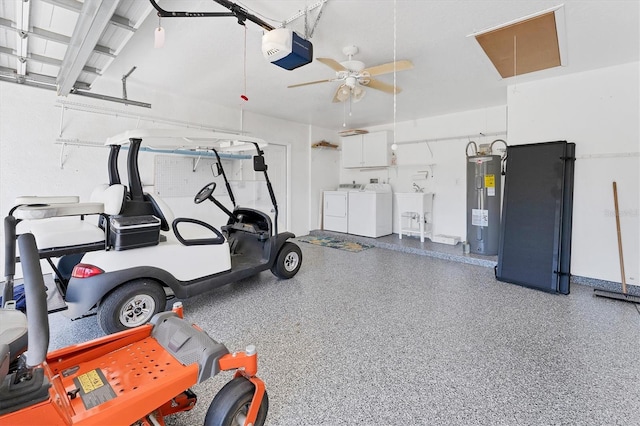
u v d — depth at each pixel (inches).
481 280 149.6
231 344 88.9
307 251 212.1
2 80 125.1
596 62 129.1
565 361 80.2
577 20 98.2
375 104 198.7
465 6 90.6
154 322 65.5
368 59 127.4
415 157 246.5
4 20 80.7
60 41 89.8
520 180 145.5
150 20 97.0
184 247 105.3
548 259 133.5
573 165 135.7
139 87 163.0
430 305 118.1
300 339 91.8
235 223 151.6
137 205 97.8
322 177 281.9
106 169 155.6
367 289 136.3
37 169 137.2
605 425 58.9
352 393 67.9
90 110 148.8
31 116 134.6
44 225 92.7
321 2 87.7
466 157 206.7
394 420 60.0
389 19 97.3
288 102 193.5
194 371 49.9
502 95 178.4
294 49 82.2
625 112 130.4
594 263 139.1
